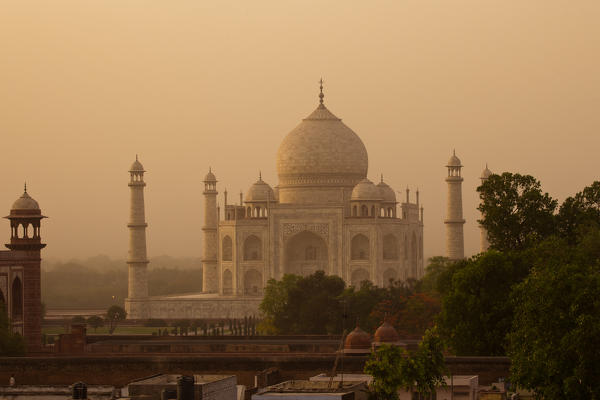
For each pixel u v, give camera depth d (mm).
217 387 104125
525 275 166625
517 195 194750
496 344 162000
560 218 194250
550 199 195250
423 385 119375
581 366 115125
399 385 117625
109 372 156750
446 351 177125
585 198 196875
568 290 123188
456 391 135750
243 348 197500
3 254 197625
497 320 163500
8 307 197250
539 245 169250
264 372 149750
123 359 156875
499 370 149875
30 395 126438
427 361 120812
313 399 105062
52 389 130375
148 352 195125
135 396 105438
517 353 125125
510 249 191125
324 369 154125
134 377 156500
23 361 157125
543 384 120188
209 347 198250
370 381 128250
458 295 166000
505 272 165875
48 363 157000
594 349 115438
